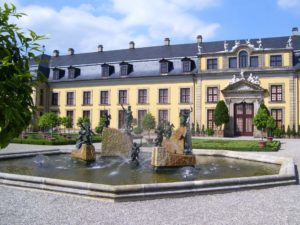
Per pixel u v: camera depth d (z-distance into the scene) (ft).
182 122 53.72
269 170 49.93
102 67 168.14
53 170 48.57
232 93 142.72
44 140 97.96
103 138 64.69
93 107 169.37
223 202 30.53
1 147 11.34
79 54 190.29
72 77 175.32
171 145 51.96
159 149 47.16
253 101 140.26
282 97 137.39
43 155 66.18
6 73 11.17
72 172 46.68
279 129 134.10
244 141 103.55
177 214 26.40
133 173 46.09
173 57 159.12
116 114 163.94
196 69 152.46
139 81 160.66
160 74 155.53
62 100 177.06
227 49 146.00
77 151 59.06
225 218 25.40
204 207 28.66
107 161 59.62
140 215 25.98
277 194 34.09
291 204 29.96
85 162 56.95
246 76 141.79
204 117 147.64
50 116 125.49
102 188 30.78
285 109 136.67
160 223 23.98
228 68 144.05
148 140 108.78
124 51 178.40
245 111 143.02
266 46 148.25
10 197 31.35
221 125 142.20
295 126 135.33
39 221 24.00
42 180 34.14
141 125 152.76
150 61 162.61
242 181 36.17
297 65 137.80
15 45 11.79
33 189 34.42
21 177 35.63
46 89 180.14
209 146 84.58
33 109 12.03
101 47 186.29
